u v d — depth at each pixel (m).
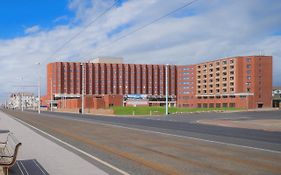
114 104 119.25
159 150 12.98
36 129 24.64
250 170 8.87
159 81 184.12
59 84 165.00
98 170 8.28
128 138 18.17
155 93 182.38
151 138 18.19
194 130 24.81
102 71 173.00
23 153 11.28
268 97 122.75
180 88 152.25
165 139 17.59
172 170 8.77
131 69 178.12
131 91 177.62
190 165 9.55
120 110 77.88
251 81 122.44
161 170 8.75
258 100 121.69
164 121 40.56
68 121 40.00
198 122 37.47
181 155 11.60
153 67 182.88
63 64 166.62
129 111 77.81
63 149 12.55
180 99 152.12
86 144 14.94
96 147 13.83
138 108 80.94
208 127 28.59
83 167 8.67
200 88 144.25
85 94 168.62
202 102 138.12
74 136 19.11
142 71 180.38
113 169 8.77
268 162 10.16
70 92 166.88
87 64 170.50
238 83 124.31
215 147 14.02
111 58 180.00
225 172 8.55
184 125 31.77
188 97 149.75
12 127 26.64
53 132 21.97
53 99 164.75
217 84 134.75
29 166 8.77
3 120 40.47
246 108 107.81
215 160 10.49
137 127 28.44
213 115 61.03
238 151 12.73
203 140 17.08
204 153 12.12
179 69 152.88
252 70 122.50
